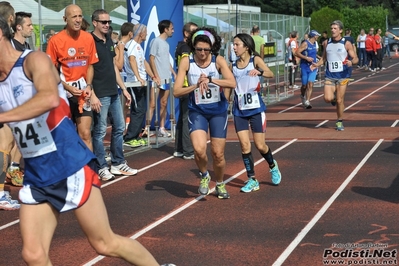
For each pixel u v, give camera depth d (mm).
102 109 9703
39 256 4469
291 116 17547
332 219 7441
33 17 16391
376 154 11445
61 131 4535
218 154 8188
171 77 13500
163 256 6320
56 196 4512
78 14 8664
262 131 8961
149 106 12867
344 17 54906
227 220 7559
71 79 8844
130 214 7977
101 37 9625
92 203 4570
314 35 19312
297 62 28766
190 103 8070
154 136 13961
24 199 4523
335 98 14914
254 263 6039
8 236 7180
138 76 12406
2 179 8312
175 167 10906
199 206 8266
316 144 12742
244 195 8773
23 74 4363
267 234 6941
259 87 8891
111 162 10336
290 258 6145
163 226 7398
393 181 9312
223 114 8094
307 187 9125
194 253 6383
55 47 8734
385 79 30547
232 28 23609
